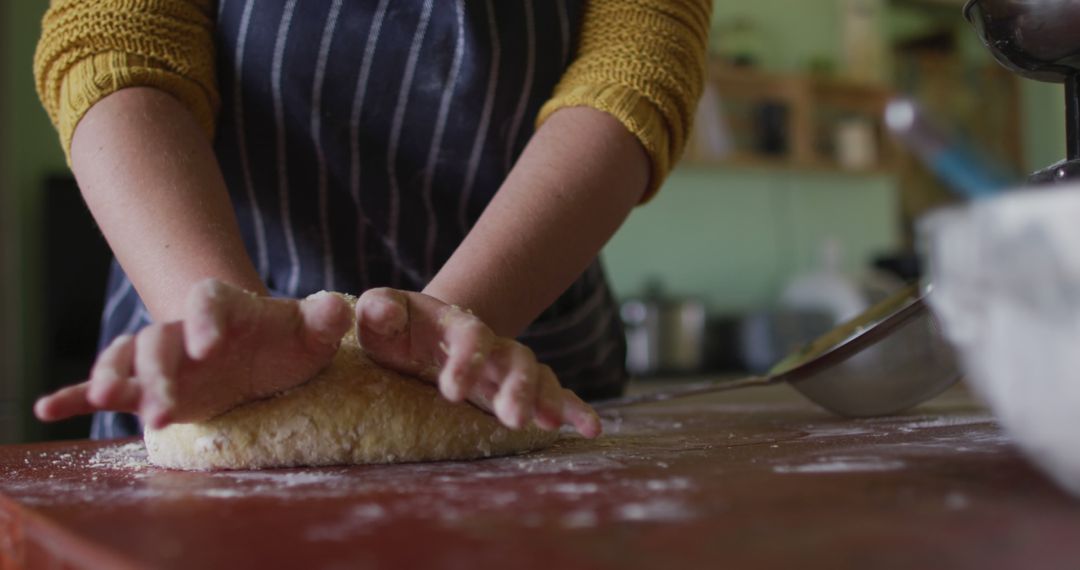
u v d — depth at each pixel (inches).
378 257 33.6
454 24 29.0
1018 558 9.7
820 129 121.0
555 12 29.8
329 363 20.6
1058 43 20.5
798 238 121.6
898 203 127.6
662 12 28.8
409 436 19.9
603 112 26.3
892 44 124.4
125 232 22.4
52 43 26.1
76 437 80.9
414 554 10.6
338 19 28.9
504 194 24.5
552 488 15.1
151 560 10.6
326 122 30.4
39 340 86.1
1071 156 22.1
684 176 114.5
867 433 23.0
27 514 14.1
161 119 24.6
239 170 31.6
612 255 110.7
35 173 86.8
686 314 100.5
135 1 26.5
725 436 23.6
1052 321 11.1
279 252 33.1
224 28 29.4
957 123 126.5
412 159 31.4
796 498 13.5
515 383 16.5
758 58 116.9
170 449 20.1
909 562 9.7
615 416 31.6
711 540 10.9
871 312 33.2
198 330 15.8
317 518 13.1
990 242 11.8
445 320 18.5
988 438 20.6
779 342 103.4
